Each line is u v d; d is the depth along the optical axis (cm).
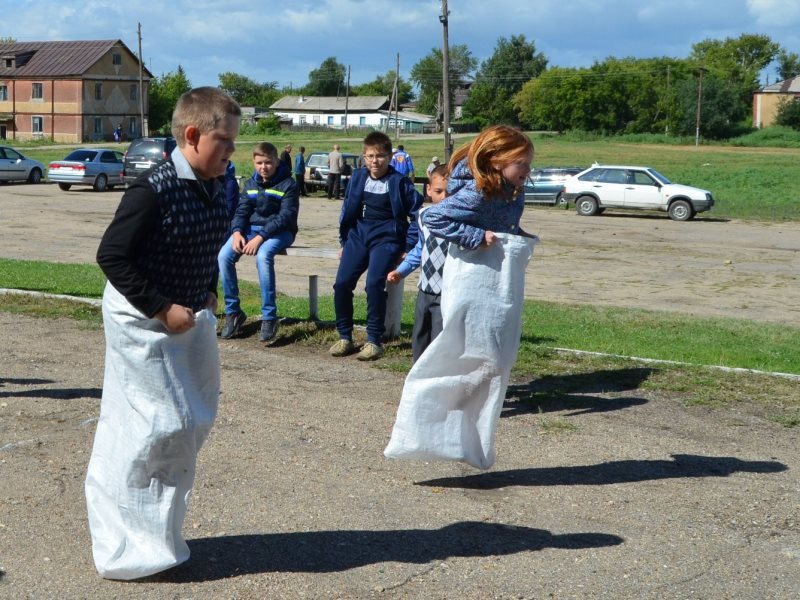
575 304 1322
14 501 484
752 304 1471
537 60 15638
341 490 516
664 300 1489
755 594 407
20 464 539
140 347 368
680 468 571
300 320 938
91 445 577
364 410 672
